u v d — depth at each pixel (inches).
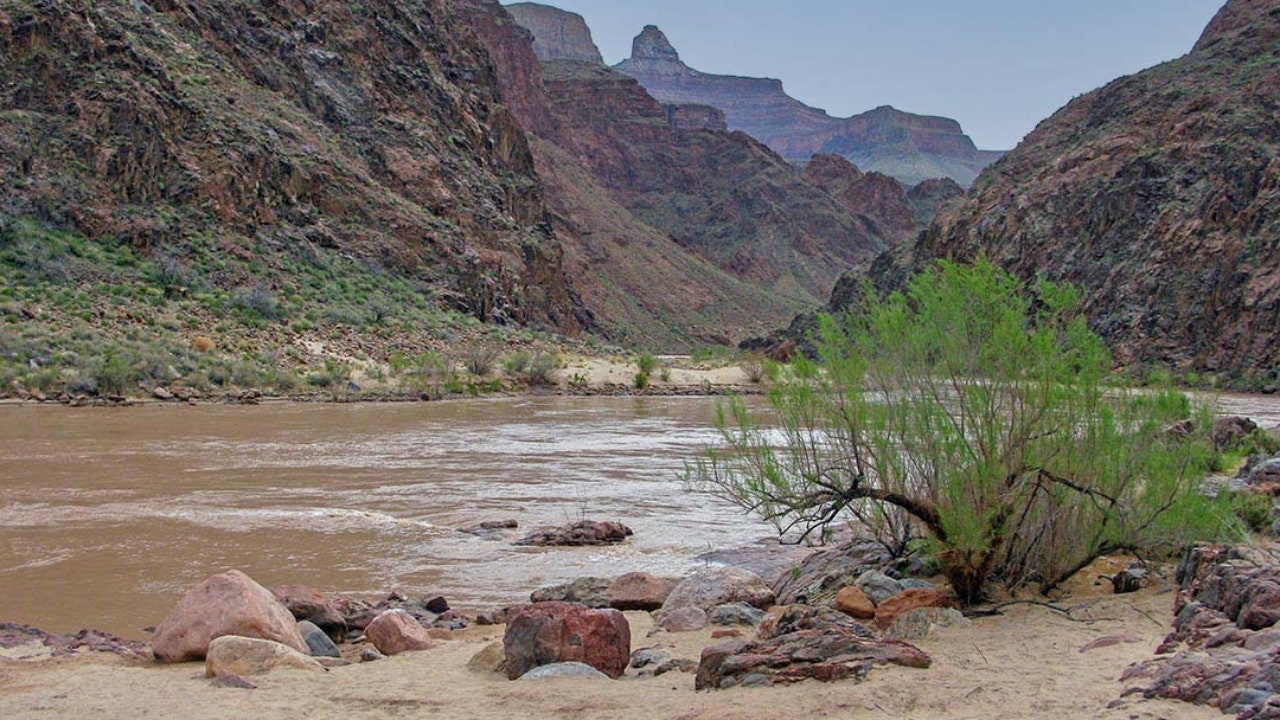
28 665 318.7
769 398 402.9
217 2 2942.9
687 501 727.1
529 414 1529.3
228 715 254.8
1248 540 379.2
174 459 907.4
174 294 2010.3
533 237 3634.4
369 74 3287.4
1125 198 3031.5
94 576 478.9
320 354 1939.0
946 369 376.8
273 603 339.3
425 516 658.2
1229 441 776.3
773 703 241.9
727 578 414.9
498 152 3895.2
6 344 1536.7
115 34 2379.4
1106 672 256.5
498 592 466.9
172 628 326.6
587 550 557.6
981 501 359.6
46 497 695.7
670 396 2042.3
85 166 2169.0
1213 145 2950.3
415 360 2016.5
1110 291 2842.0
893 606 345.4
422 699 267.3
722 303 6968.5
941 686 250.1
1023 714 225.3
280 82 2938.0
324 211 2640.3
